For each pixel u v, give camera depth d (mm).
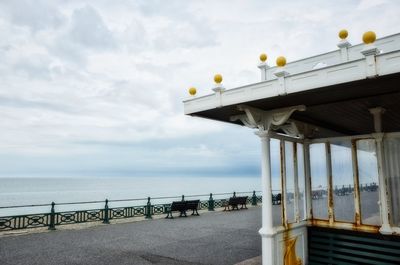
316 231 6340
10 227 12031
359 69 3779
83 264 7473
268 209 5531
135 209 15672
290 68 6238
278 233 5652
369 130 8250
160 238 10648
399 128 8039
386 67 3564
